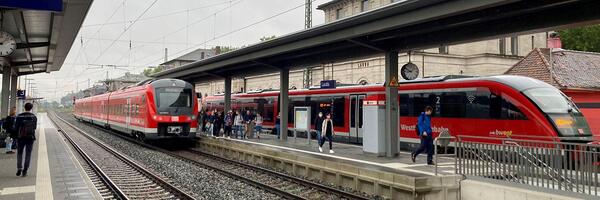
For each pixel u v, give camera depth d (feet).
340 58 60.64
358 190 40.91
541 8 35.68
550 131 45.42
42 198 30.48
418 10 38.65
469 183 34.83
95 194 32.48
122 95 95.14
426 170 40.29
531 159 31.12
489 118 52.26
